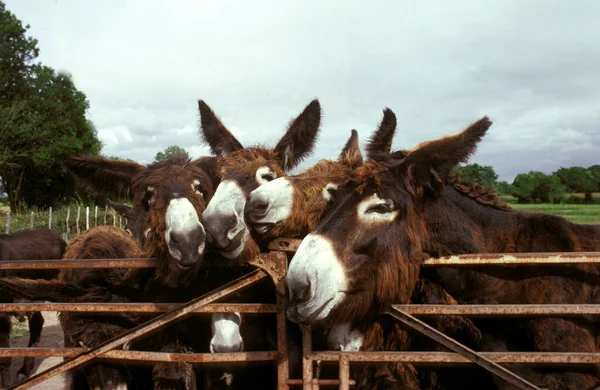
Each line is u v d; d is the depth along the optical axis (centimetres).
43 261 163
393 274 138
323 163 178
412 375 160
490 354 136
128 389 196
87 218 1108
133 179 204
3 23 1995
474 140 139
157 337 190
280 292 147
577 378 144
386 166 144
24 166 1973
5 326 299
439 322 157
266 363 187
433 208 152
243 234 172
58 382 317
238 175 182
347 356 142
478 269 153
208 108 235
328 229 135
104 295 197
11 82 2028
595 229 160
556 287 149
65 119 2083
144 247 211
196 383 210
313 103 229
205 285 187
